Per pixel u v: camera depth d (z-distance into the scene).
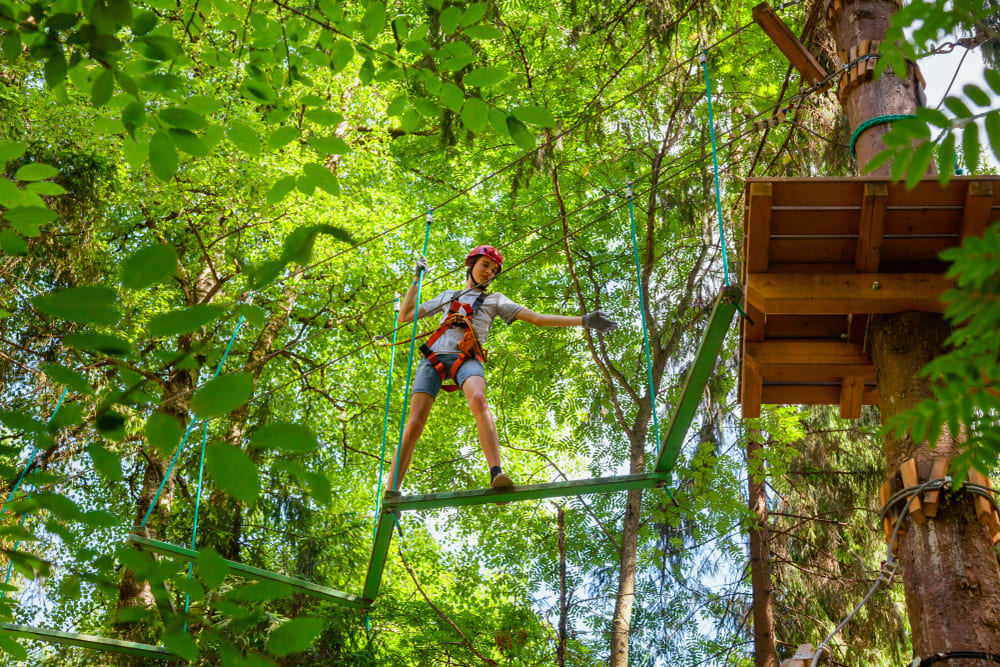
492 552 13.14
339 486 14.39
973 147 3.02
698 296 11.61
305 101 4.32
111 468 2.60
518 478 13.90
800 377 6.20
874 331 5.64
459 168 14.56
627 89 11.97
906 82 6.04
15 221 3.48
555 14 12.00
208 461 2.30
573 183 12.51
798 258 5.34
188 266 14.02
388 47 4.38
